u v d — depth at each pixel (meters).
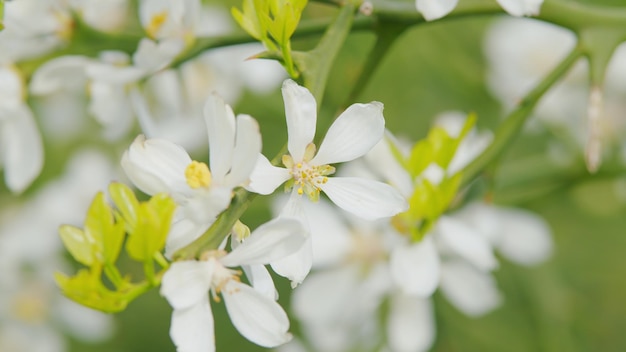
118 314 1.02
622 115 0.94
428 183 0.63
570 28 0.66
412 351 0.78
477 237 0.69
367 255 0.79
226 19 0.88
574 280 1.01
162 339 1.02
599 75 0.65
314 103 0.56
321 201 0.79
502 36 0.95
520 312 0.96
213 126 0.54
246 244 0.54
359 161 0.77
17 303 0.99
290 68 0.58
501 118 0.98
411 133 0.97
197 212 0.53
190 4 0.66
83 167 0.98
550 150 0.95
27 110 0.68
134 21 0.75
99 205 0.53
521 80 0.95
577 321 0.99
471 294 0.78
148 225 0.53
